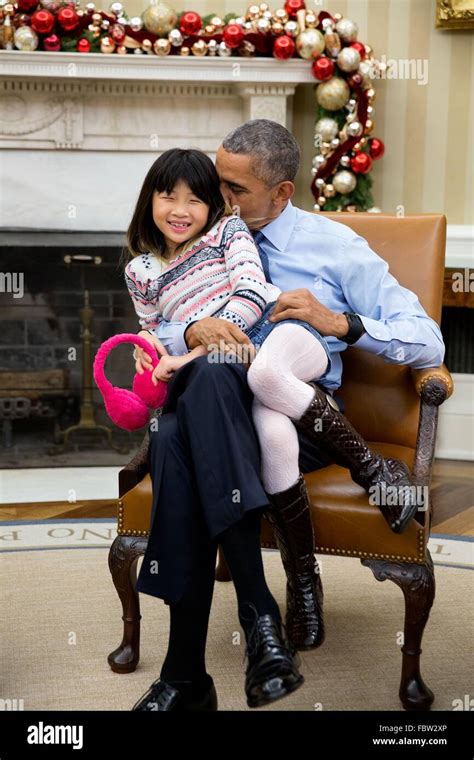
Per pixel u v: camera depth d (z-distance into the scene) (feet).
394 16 12.95
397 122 13.19
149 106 12.51
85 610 7.87
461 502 11.23
